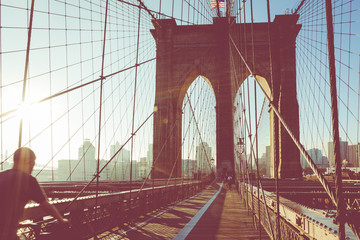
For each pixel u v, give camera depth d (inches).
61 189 1197.1
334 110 74.2
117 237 279.1
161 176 1925.4
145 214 446.0
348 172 1225.4
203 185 1286.9
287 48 2057.1
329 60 75.4
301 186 1243.2
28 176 115.6
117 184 1342.3
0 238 105.9
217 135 1988.2
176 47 2235.5
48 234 189.5
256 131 229.3
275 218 223.1
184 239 274.8
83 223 251.9
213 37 2209.6
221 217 421.7
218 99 2057.1
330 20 75.4
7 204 109.0
